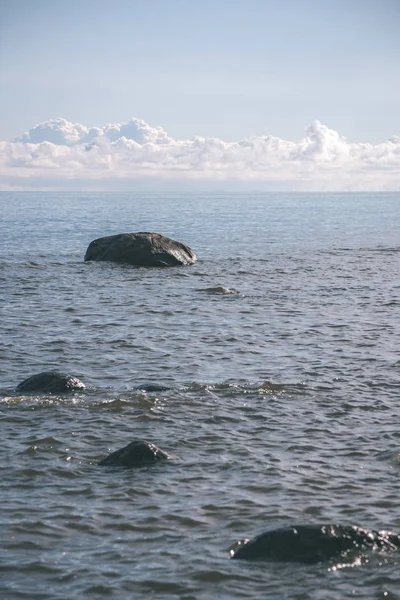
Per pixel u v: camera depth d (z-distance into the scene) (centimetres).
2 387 2061
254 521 1271
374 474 1480
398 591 1055
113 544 1191
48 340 2641
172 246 4894
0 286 3866
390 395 2006
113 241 4941
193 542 1198
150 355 2439
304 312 3200
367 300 3509
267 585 1072
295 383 2106
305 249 6103
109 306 3325
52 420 1777
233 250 5969
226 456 1571
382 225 9550
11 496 1358
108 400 1917
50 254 5456
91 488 1398
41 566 1120
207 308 3291
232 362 2350
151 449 1546
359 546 1152
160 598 1043
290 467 1512
